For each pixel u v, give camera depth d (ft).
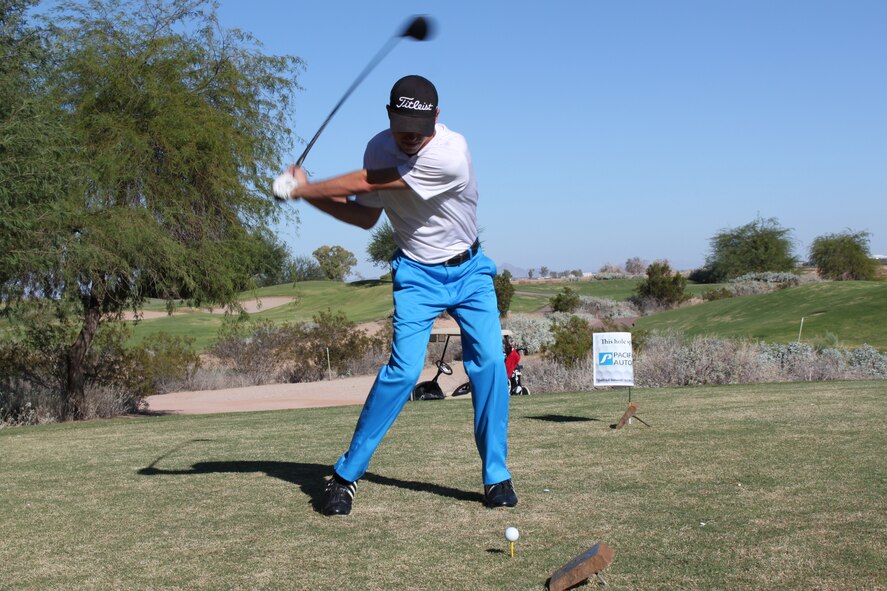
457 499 17.79
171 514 17.07
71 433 34.19
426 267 17.37
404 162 15.93
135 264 51.83
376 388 17.04
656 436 25.79
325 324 92.53
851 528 14.58
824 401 34.19
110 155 50.70
